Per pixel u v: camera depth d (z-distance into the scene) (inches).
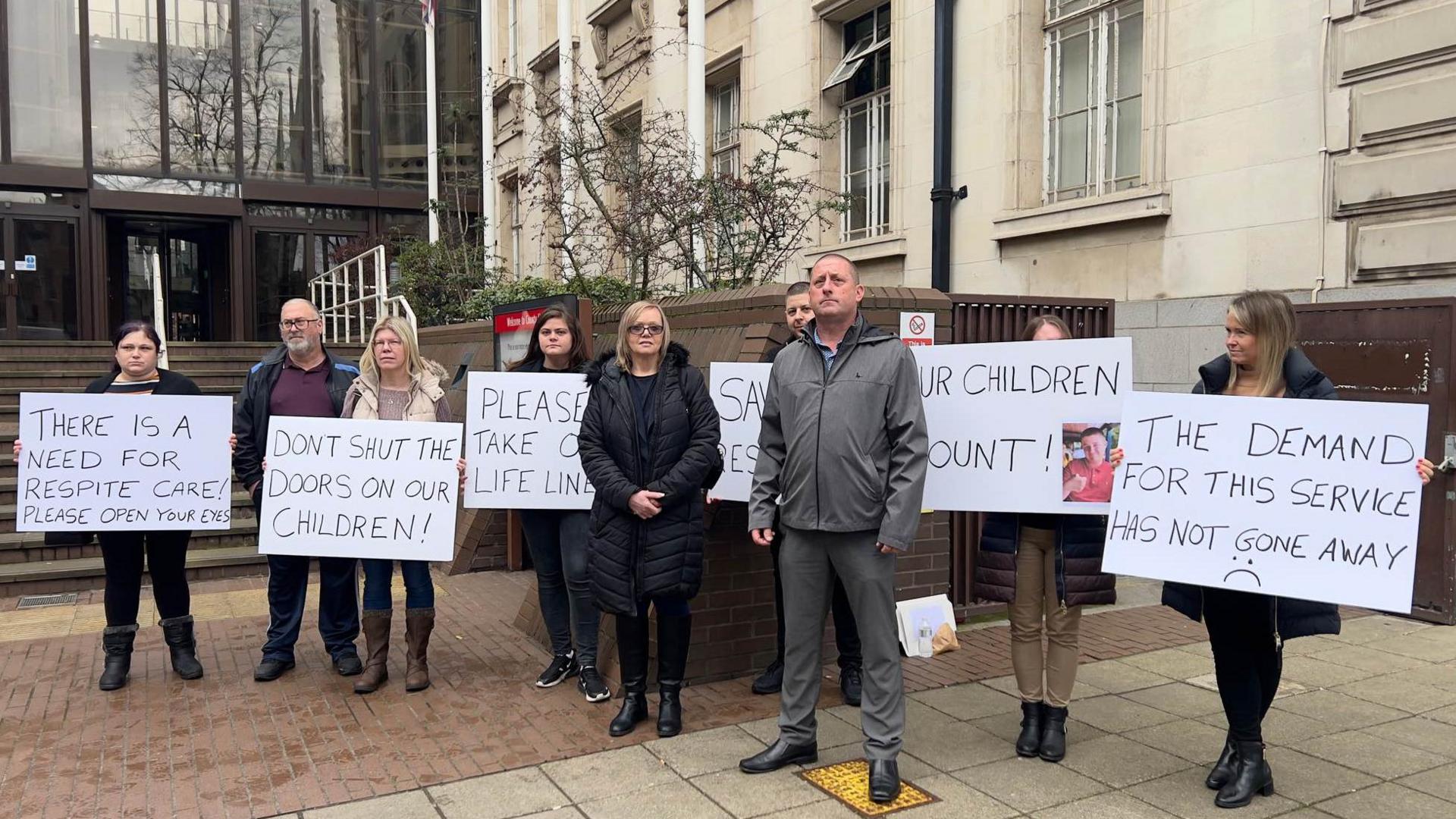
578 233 466.3
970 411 153.4
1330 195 247.4
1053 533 150.7
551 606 189.6
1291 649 205.9
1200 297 278.1
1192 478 133.6
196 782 145.1
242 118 666.2
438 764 151.0
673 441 155.4
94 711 175.3
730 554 190.9
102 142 629.3
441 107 723.4
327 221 692.7
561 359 194.4
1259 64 263.4
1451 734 158.1
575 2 629.6
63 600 259.4
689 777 145.3
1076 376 146.8
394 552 182.5
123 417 185.2
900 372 136.3
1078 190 331.3
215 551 292.2
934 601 207.9
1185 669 193.6
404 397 191.0
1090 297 313.0
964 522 234.1
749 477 180.4
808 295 177.0
